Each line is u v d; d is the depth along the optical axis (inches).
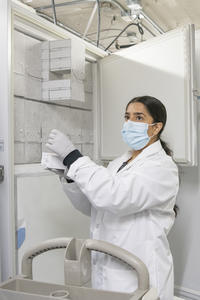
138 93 76.4
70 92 65.6
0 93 57.1
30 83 65.3
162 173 52.9
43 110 69.5
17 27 60.9
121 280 51.9
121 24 108.3
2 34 56.7
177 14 101.1
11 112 57.1
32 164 65.2
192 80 64.7
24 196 60.1
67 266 37.9
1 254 57.4
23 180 60.0
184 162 66.5
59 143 52.7
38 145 67.7
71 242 39.7
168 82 69.4
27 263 41.4
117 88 81.8
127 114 60.1
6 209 56.9
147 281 36.5
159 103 59.2
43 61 68.2
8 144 56.6
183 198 77.1
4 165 57.1
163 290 53.0
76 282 37.5
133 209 51.4
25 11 60.8
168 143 69.2
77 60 68.2
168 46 69.2
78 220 76.1
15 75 61.2
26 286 38.6
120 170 59.3
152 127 58.8
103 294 35.9
